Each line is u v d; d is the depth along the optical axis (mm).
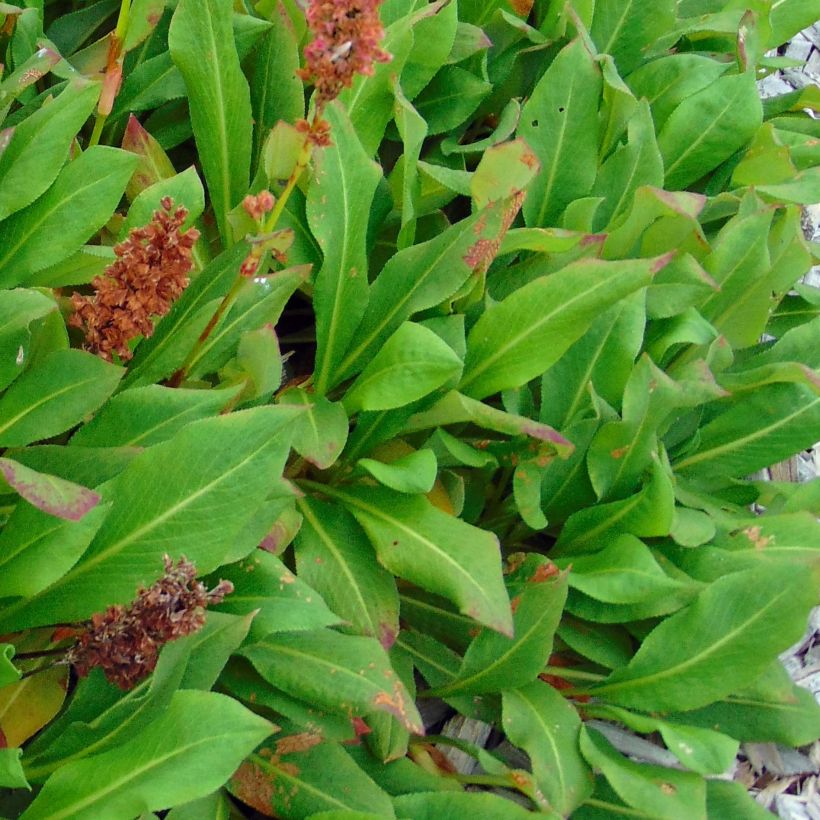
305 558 492
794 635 505
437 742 511
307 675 459
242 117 524
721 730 531
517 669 500
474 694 510
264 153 500
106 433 462
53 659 448
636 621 541
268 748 466
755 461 581
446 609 529
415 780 483
